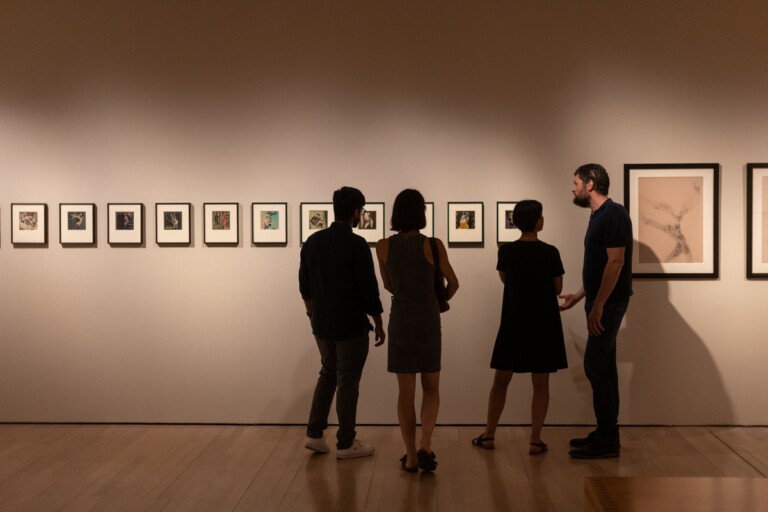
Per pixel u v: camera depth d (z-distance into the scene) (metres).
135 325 5.21
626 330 5.07
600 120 5.04
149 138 5.17
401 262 4.12
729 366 5.03
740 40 4.97
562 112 5.04
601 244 4.39
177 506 3.67
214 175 5.16
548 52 5.04
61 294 5.22
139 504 3.69
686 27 4.99
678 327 5.05
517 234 5.07
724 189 5.02
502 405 4.59
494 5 5.05
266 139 5.13
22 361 5.24
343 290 4.29
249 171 5.15
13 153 5.22
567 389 5.11
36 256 5.22
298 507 3.65
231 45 5.13
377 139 5.10
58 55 5.18
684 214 5.02
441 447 4.65
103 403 5.22
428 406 4.19
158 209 5.17
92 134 5.19
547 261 4.37
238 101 5.14
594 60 5.02
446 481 4.02
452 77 5.07
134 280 5.21
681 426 5.05
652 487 2.63
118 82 5.17
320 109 5.12
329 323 4.29
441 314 5.12
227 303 5.18
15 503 3.70
